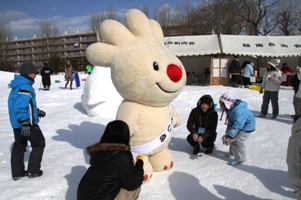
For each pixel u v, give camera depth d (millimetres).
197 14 34219
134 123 3352
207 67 18953
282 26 34969
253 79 15414
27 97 3570
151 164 3916
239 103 3928
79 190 2596
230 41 15078
